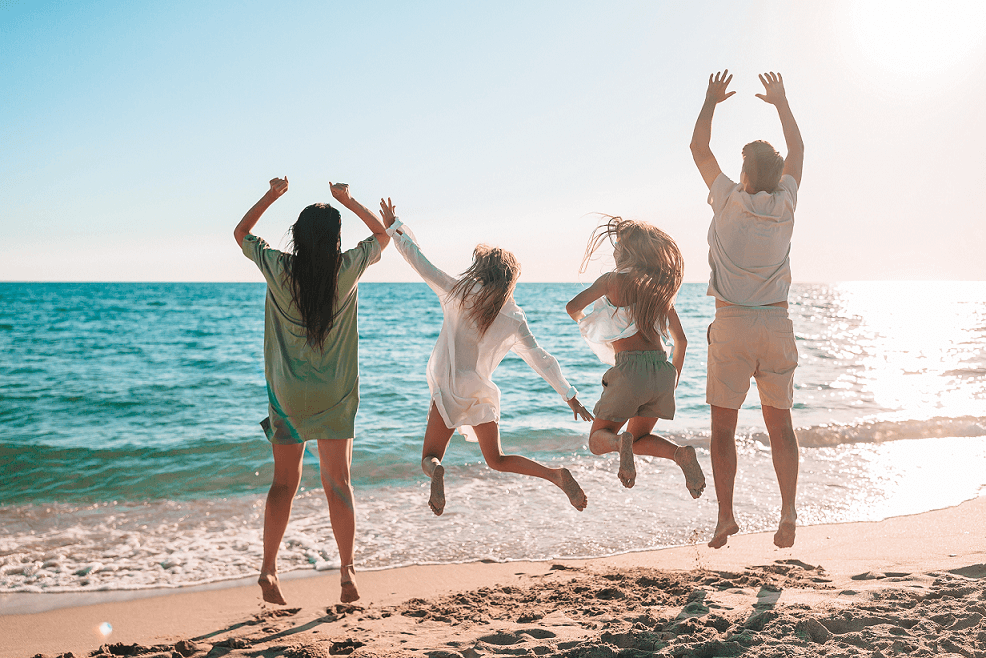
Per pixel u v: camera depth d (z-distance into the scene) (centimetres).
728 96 375
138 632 371
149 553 523
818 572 420
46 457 910
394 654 300
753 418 1189
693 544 527
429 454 364
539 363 369
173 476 811
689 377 1795
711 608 347
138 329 3375
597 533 559
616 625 327
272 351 361
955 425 1100
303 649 310
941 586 365
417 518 607
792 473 356
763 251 351
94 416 1256
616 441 332
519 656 291
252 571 480
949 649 269
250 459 903
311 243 350
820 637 292
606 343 373
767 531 559
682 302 5872
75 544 546
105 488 752
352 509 365
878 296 10325
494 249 379
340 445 364
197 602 420
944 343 3066
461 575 463
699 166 371
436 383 367
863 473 779
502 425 1154
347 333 363
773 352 353
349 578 362
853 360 2327
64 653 326
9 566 491
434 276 367
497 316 368
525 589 414
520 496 681
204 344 2716
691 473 324
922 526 565
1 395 1473
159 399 1441
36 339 2881
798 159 374
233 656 317
